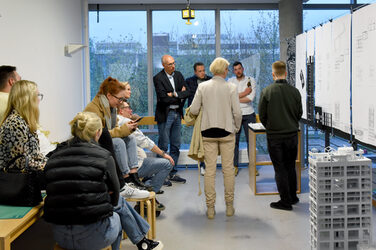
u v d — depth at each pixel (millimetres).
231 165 4242
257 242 3570
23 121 2564
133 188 3453
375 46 3291
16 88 2592
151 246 3094
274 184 5617
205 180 4223
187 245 3533
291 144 4387
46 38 4750
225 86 4074
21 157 2545
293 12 6539
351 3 6781
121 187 3061
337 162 2984
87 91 6816
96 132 2469
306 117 5430
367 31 3438
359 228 3055
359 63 3625
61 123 5355
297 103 4359
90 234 2361
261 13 7141
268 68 7234
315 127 5039
